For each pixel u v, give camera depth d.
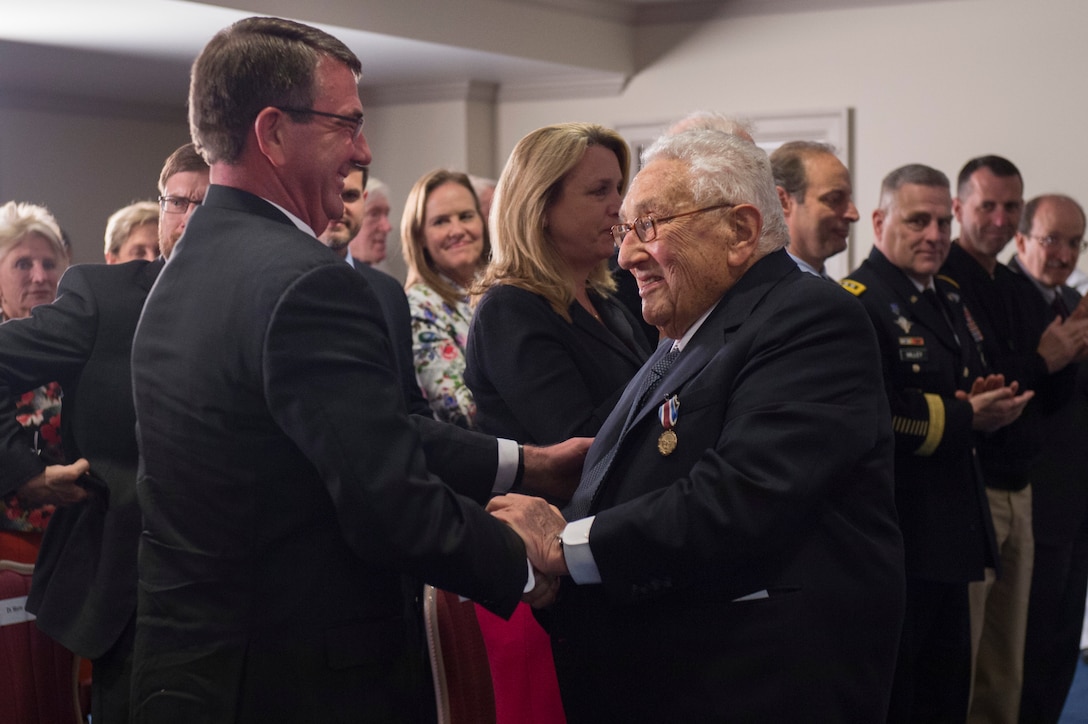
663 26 7.28
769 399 1.64
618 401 2.10
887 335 2.95
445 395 3.42
